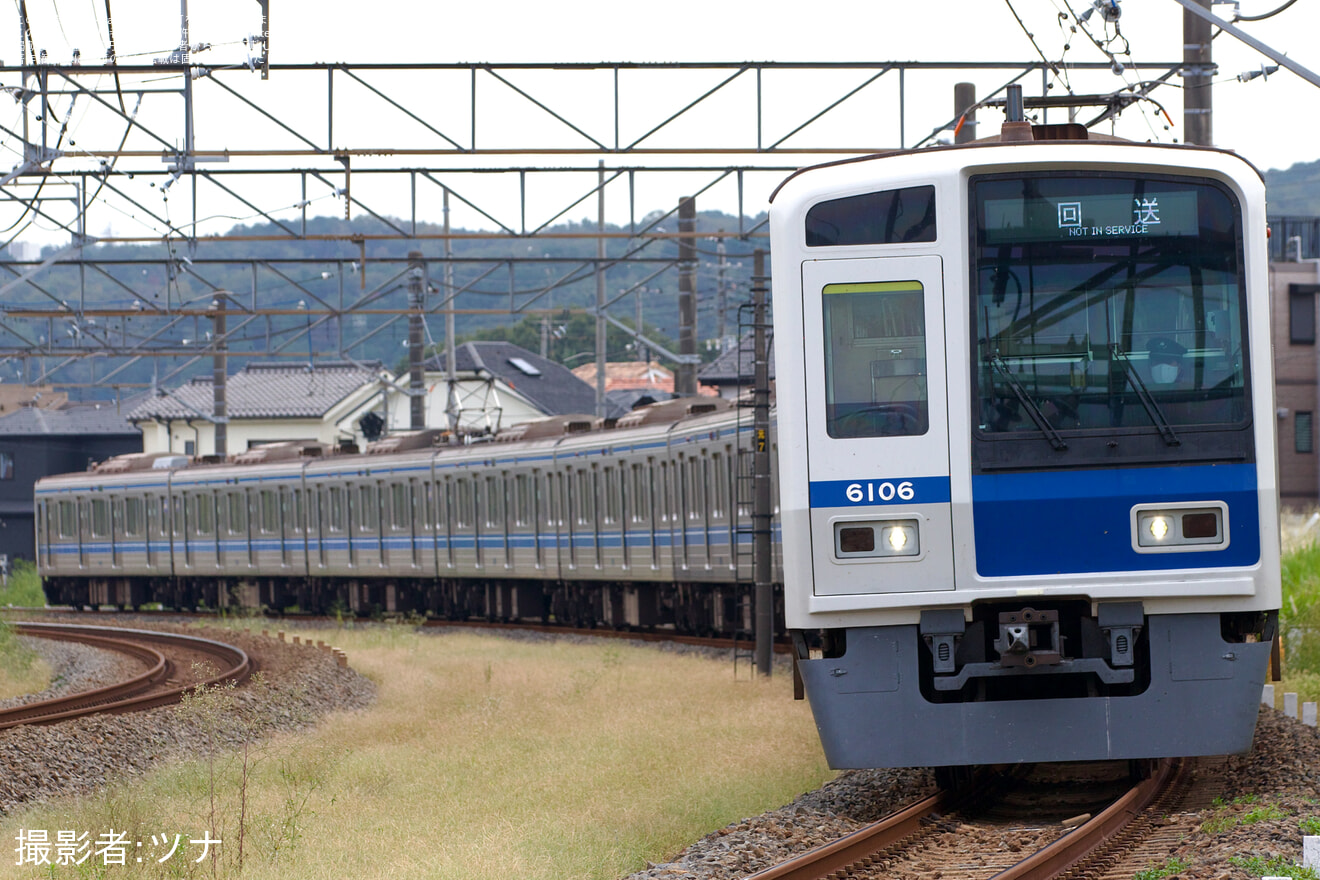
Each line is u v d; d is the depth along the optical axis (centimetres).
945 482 3062
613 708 5266
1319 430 11694
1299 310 11694
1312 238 12900
